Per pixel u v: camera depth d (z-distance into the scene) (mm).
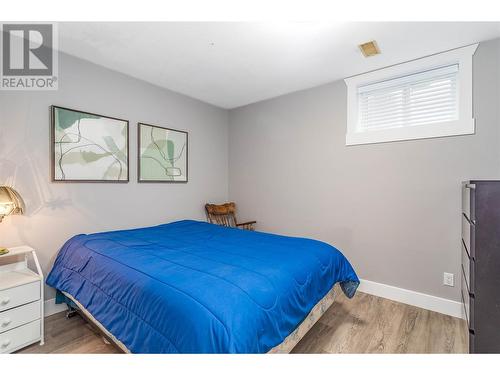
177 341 1045
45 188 2098
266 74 2631
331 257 1935
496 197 1292
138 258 1611
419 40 1989
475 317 1335
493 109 1958
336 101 2770
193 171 3355
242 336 1014
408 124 2395
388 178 2443
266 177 3395
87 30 1891
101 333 1709
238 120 3713
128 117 2662
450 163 2133
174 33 1922
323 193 2875
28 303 1662
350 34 1926
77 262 1841
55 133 2137
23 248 1843
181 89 3041
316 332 1865
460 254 2100
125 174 2627
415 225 2309
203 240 2131
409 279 2344
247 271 1411
